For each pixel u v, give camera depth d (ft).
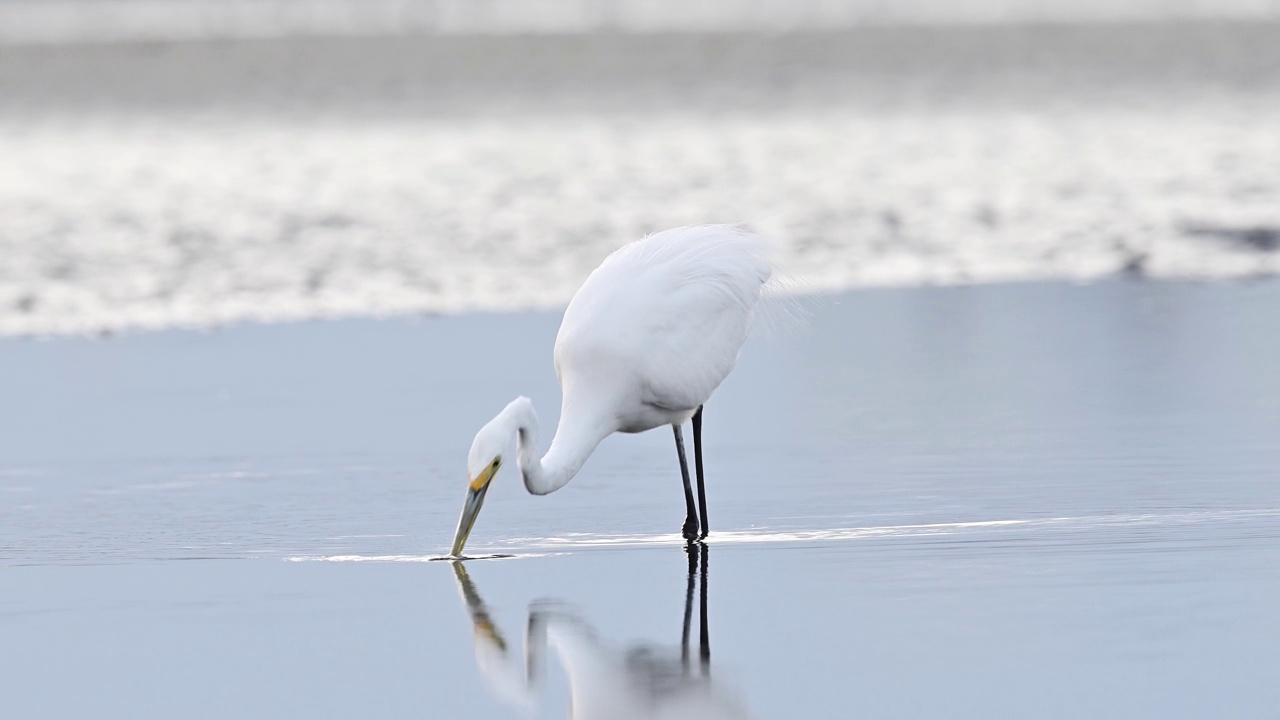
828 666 29.99
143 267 79.36
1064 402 52.95
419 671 30.68
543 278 75.77
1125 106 134.72
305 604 34.73
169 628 33.27
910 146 114.01
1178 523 39.01
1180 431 48.55
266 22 223.92
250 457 48.78
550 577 36.37
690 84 152.76
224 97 148.46
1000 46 177.27
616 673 30.25
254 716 28.71
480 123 130.52
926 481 44.01
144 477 46.80
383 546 39.40
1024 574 35.14
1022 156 108.58
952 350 61.62
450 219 88.89
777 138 119.03
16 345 66.23
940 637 31.24
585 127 126.82
